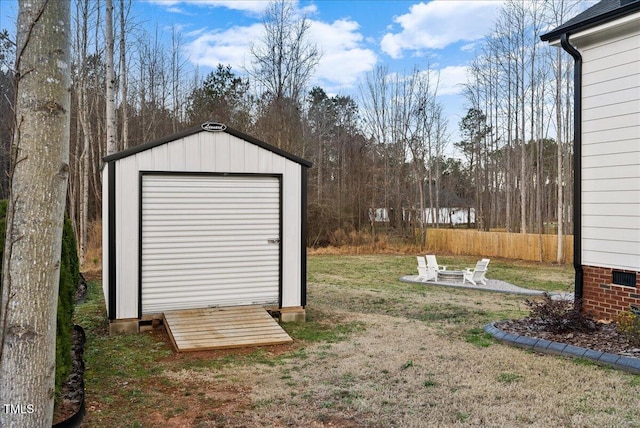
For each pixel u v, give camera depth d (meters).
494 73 25.84
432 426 3.75
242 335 6.49
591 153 6.85
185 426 3.82
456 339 6.57
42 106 2.04
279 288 8.00
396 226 28.95
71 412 3.99
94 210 22.56
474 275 13.16
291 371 5.29
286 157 8.04
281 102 22.38
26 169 2.03
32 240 2.04
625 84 6.44
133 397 4.48
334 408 4.17
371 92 28.66
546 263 19.02
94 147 20.97
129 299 7.18
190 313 7.39
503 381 4.77
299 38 22.64
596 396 4.30
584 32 6.72
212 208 7.64
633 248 6.31
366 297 10.73
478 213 30.64
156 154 7.29
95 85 18.30
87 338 6.80
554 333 6.21
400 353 5.93
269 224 7.96
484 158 32.31
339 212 26.75
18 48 2.04
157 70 23.38
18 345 2.03
